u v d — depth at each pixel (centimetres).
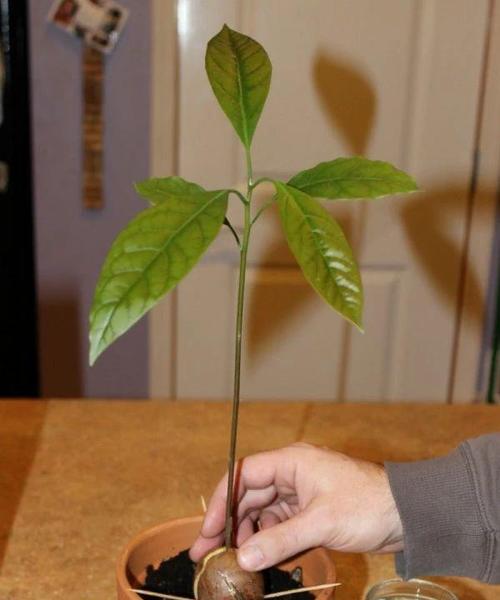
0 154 227
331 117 228
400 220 237
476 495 76
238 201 228
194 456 115
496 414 133
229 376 245
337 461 82
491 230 240
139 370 246
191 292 238
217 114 226
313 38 223
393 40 225
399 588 78
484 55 228
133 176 232
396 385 250
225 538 76
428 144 232
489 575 77
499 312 241
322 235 59
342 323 243
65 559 90
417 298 243
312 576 78
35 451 115
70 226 235
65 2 220
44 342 243
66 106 227
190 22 221
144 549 80
